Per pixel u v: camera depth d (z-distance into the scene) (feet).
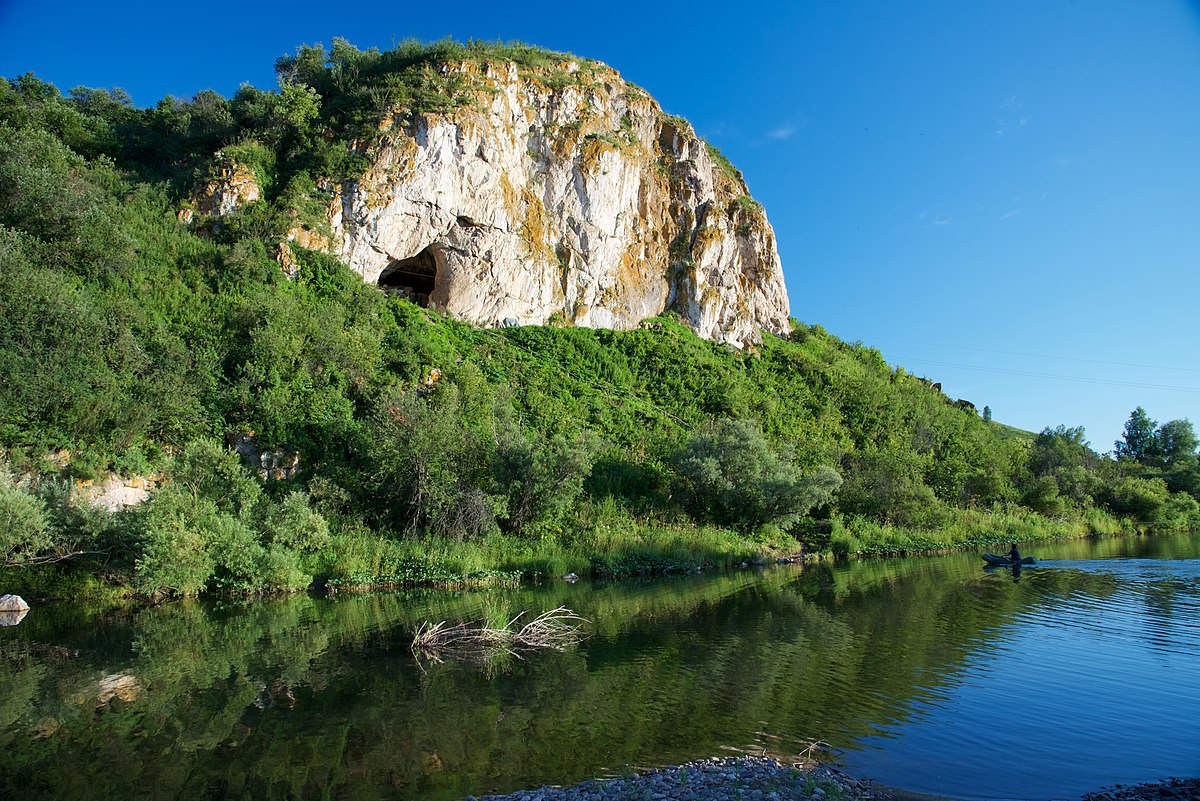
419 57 163.22
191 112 166.61
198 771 26.43
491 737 29.76
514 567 79.51
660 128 192.75
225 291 102.27
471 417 101.86
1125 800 23.75
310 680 38.22
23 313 70.03
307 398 90.38
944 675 38.60
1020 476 180.04
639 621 54.39
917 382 223.30
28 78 159.22
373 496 83.46
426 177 132.98
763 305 199.41
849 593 68.08
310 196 125.08
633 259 171.53
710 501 106.63
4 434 65.98
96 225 93.91
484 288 142.61
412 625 52.54
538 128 162.61
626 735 29.94
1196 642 46.11
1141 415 283.79
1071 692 35.55
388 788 24.89
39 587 60.80
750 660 42.11
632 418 127.65
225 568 66.39
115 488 70.28
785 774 25.12
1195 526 178.29
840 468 125.49
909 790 24.54
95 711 33.27
